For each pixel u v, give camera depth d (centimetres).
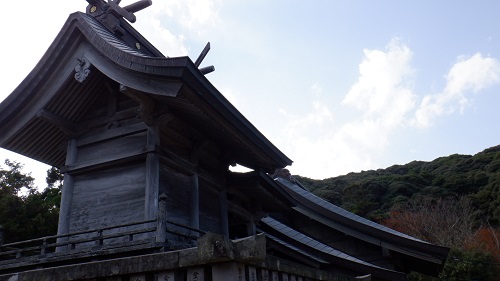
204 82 671
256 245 375
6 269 726
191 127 888
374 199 4991
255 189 1128
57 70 800
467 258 2528
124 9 917
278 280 501
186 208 828
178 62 626
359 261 1321
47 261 665
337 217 1670
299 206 1780
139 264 406
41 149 955
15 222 1856
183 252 388
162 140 809
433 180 5166
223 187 1041
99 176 809
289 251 1370
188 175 870
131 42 988
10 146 889
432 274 1706
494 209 4056
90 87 843
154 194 715
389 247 1545
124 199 759
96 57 765
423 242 1470
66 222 789
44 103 805
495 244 3356
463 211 4128
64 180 823
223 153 1033
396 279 1260
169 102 739
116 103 849
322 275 663
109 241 736
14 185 2291
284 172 2091
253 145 930
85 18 779
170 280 389
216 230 968
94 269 425
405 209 4397
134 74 705
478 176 4841
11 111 823
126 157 770
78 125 866
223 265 367
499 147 6062
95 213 777
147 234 693
